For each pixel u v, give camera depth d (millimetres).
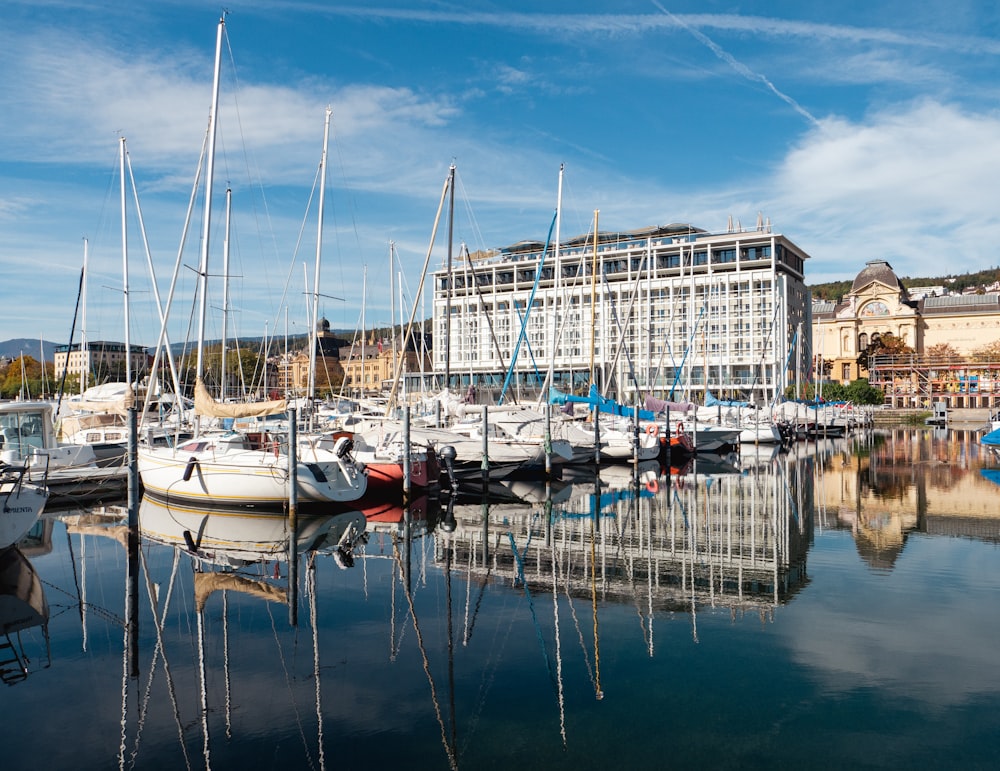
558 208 51281
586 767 9852
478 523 28141
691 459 55656
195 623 15961
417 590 18641
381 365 177250
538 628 15578
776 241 122438
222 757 10203
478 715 11453
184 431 39719
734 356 120188
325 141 43469
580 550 23328
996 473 44750
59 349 70688
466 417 43500
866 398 130750
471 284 137750
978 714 11281
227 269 46438
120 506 30875
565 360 120875
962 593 17750
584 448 48938
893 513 29875
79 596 17953
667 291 121938
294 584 19172
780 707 11594
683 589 18547
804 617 15992
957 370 150625
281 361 158500
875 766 9844
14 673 13266
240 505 28359
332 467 28359
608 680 12727
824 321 178000
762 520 28609
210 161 34781
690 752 10242
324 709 11703
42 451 31266
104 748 10500
